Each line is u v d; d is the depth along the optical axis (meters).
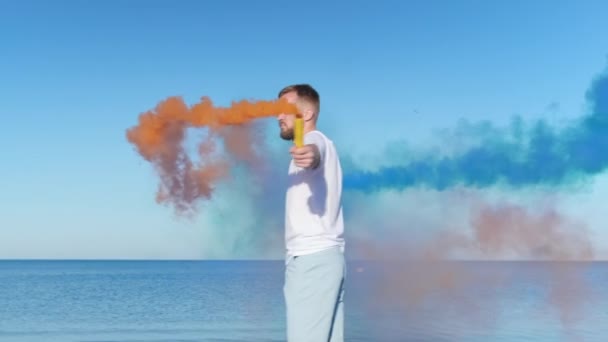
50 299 32.38
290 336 3.82
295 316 3.82
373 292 26.42
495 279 45.59
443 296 27.36
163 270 102.81
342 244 3.99
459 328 17.80
